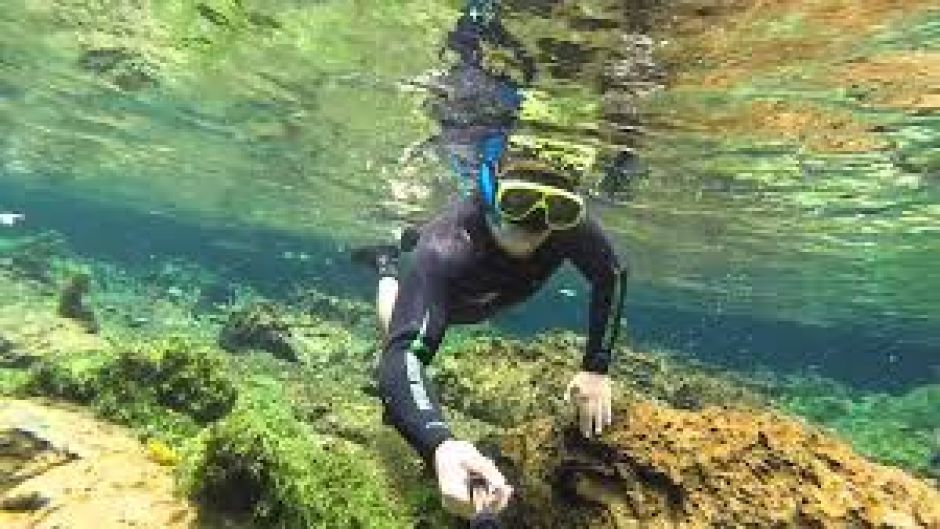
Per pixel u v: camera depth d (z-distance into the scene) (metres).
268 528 3.95
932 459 17.08
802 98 11.45
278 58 14.59
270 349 14.03
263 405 4.56
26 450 4.59
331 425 5.86
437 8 10.10
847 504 3.64
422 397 3.49
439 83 13.02
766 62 10.16
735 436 4.00
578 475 3.99
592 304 4.40
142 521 3.92
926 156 13.64
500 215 4.07
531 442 4.24
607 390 4.21
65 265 27.73
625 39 9.70
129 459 4.56
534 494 4.01
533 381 8.34
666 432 4.05
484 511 3.12
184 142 24.09
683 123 12.71
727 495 3.76
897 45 9.47
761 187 16.80
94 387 5.41
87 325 13.93
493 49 10.71
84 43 16.67
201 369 5.58
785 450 3.90
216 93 18.12
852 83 10.75
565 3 8.88
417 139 17.25
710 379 14.08
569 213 4.09
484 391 8.23
